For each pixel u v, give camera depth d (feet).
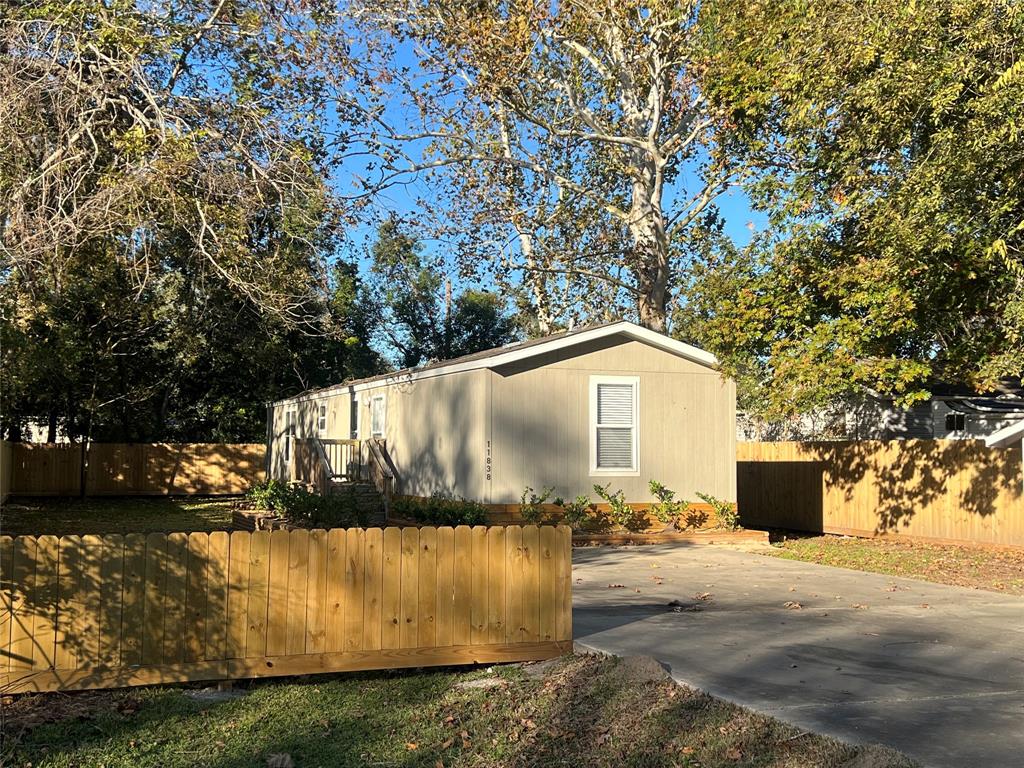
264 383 118.73
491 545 25.93
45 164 46.62
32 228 46.03
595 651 26.91
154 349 105.60
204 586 23.21
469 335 163.63
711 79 63.93
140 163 46.85
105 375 102.27
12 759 17.98
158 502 102.17
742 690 22.84
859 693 22.75
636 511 62.13
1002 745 18.63
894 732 19.47
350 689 23.66
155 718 20.75
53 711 20.98
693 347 63.46
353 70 62.69
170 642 22.88
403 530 25.02
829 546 59.36
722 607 36.17
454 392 63.00
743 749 18.44
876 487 66.18
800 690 22.98
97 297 86.43
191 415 125.08
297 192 51.37
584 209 86.99
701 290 69.05
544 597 26.48
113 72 51.31
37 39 48.60
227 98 50.85
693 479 63.82
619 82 80.18
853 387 55.67
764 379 61.00
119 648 22.45
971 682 24.12
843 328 54.44
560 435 60.75
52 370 82.28
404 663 24.80
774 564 50.67
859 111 50.78
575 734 19.70
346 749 19.01
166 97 49.70
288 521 60.03
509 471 59.31
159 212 48.32
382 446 74.74
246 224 50.55
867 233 55.11
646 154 82.64
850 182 53.93
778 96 57.36
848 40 49.16
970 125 44.65
